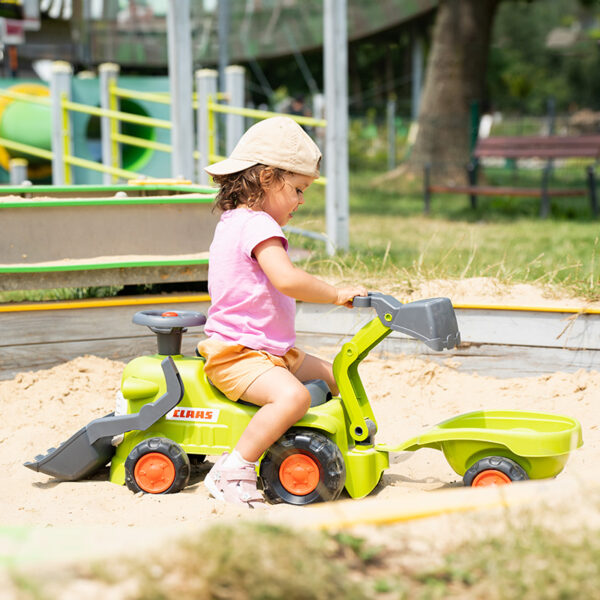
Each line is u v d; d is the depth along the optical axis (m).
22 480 2.73
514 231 7.94
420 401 3.52
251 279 2.50
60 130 7.89
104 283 3.76
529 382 3.59
